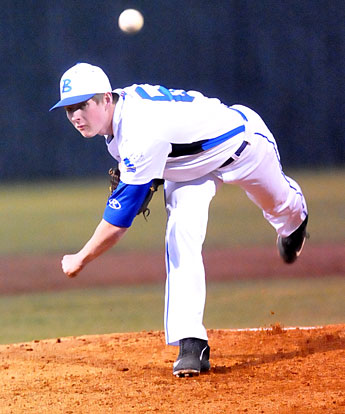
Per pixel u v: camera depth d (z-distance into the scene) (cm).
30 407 1223
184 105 1371
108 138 1382
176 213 1431
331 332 1752
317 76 10400
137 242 4934
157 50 10375
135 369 1477
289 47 10419
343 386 1266
